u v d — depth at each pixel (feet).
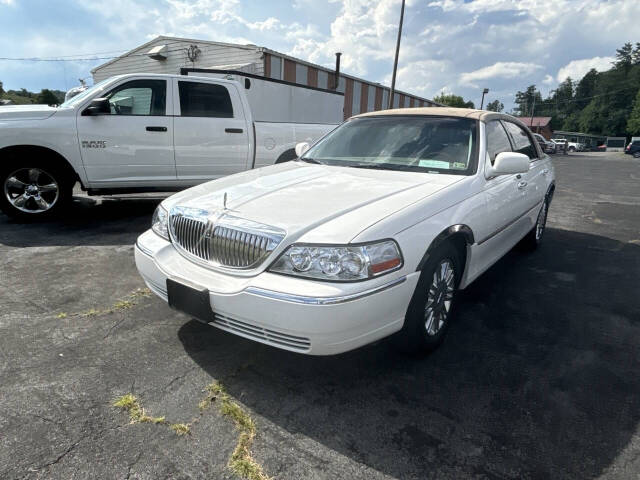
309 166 11.25
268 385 7.85
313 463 6.11
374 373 8.34
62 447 6.21
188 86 19.25
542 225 17.43
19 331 9.42
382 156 11.28
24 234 16.69
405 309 7.66
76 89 27.50
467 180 9.77
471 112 12.05
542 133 243.81
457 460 6.24
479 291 12.79
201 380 7.92
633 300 12.32
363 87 74.59
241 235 7.43
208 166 20.04
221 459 6.12
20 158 16.96
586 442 6.66
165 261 8.47
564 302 12.07
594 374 8.53
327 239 6.87
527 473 6.04
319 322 6.59
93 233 17.07
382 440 6.59
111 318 10.14
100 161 17.81
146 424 6.75
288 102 34.83
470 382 8.15
